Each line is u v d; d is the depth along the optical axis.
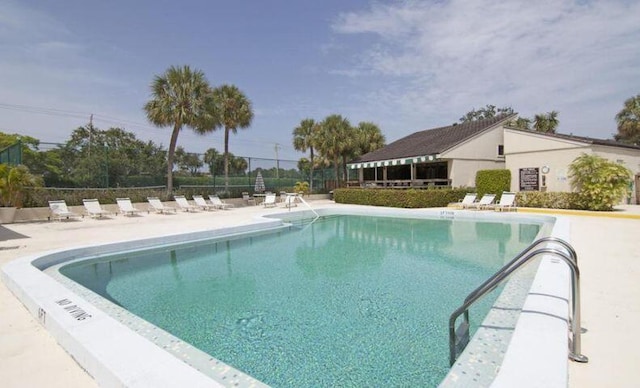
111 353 3.21
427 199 21.22
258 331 4.94
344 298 6.25
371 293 6.51
